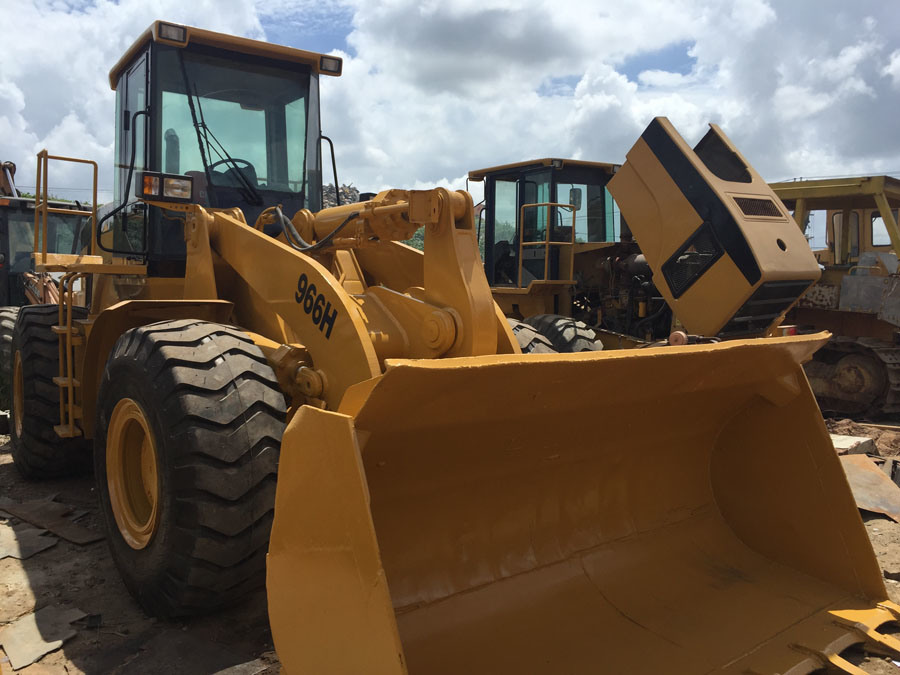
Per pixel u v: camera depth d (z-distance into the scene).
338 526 1.92
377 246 4.05
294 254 3.36
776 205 5.79
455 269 3.18
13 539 4.04
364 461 2.23
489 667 2.32
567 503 2.91
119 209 4.72
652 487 3.20
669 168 5.76
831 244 10.00
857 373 8.81
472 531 2.64
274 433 2.93
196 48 4.44
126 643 2.87
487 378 2.05
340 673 1.90
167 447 2.83
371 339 3.17
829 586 3.00
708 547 3.20
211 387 2.87
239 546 2.84
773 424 3.18
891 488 4.70
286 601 2.07
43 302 8.10
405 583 2.44
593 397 2.51
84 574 3.58
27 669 2.68
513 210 9.09
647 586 2.87
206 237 3.84
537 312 8.56
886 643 2.58
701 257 5.60
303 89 4.82
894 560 3.86
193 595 2.88
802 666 2.40
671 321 7.75
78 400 4.53
